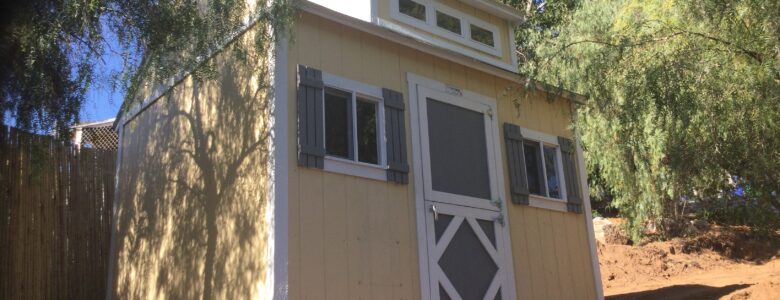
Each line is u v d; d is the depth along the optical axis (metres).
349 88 7.68
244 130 7.56
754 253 14.64
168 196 8.88
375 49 8.16
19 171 9.05
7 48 6.88
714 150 7.65
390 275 7.37
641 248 14.43
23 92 7.20
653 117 7.52
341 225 7.10
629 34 7.86
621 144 9.27
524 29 16.88
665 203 14.80
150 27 7.17
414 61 8.58
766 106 6.98
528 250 9.08
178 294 8.17
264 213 6.88
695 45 7.32
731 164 7.93
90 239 9.95
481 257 8.42
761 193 8.48
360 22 7.88
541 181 9.80
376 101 7.99
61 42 7.09
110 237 10.20
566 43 8.56
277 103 7.00
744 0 6.83
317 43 7.57
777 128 7.21
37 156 8.83
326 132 7.39
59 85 7.26
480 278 8.30
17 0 6.79
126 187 10.08
